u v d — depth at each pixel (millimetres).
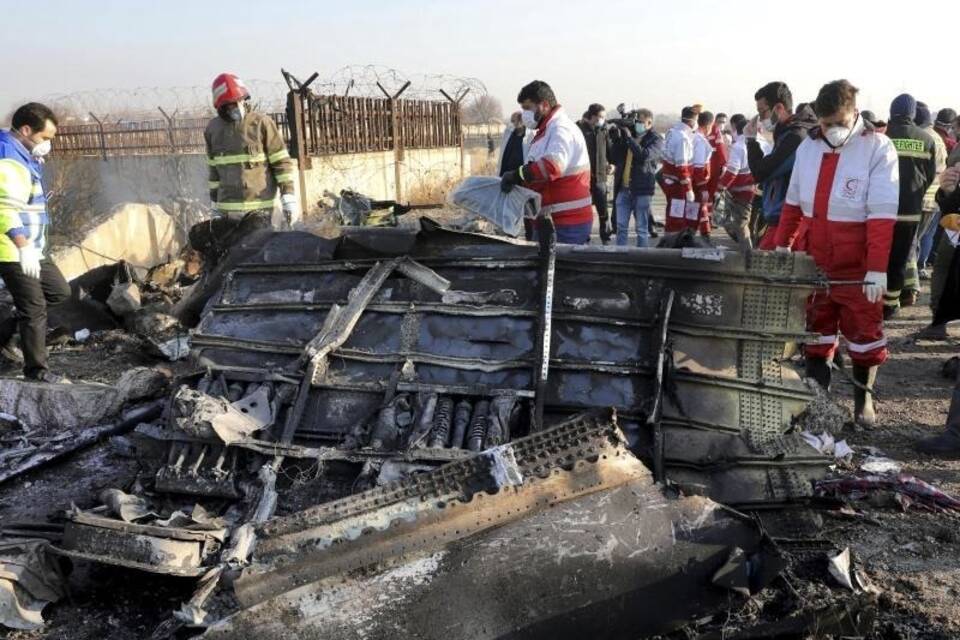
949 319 5801
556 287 4348
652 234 13812
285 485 3758
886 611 3244
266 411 3967
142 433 4047
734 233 10398
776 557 2879
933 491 4109
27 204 5605
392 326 4355
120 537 3209
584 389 3932
